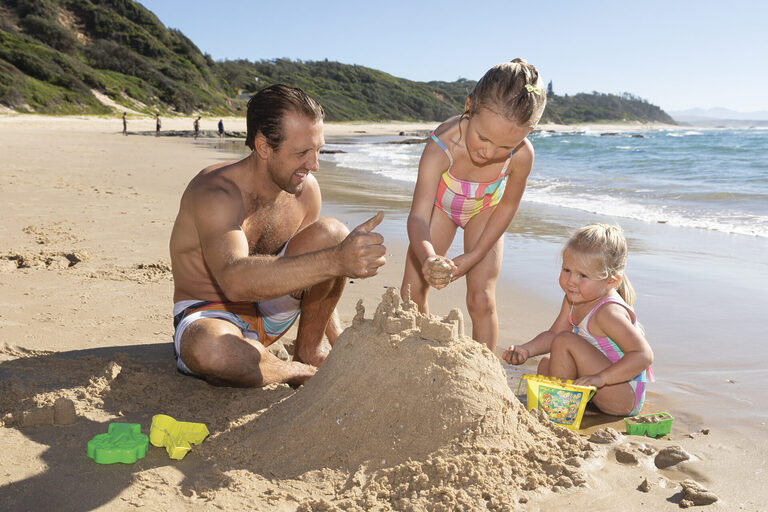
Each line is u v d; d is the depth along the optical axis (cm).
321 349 304
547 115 13975
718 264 536
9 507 171
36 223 622
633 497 191
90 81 5381
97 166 1330
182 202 267
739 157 1852
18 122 3719
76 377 270
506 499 181
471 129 252
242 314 280
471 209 318
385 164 1808
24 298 382
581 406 250
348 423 206
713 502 186
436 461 192
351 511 173
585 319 279
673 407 267
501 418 210
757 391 281
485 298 318
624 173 1453
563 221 759
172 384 267
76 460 200
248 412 237
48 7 6669
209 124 5353
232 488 185
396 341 215
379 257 198
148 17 7569
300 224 299
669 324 379
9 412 231
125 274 447
